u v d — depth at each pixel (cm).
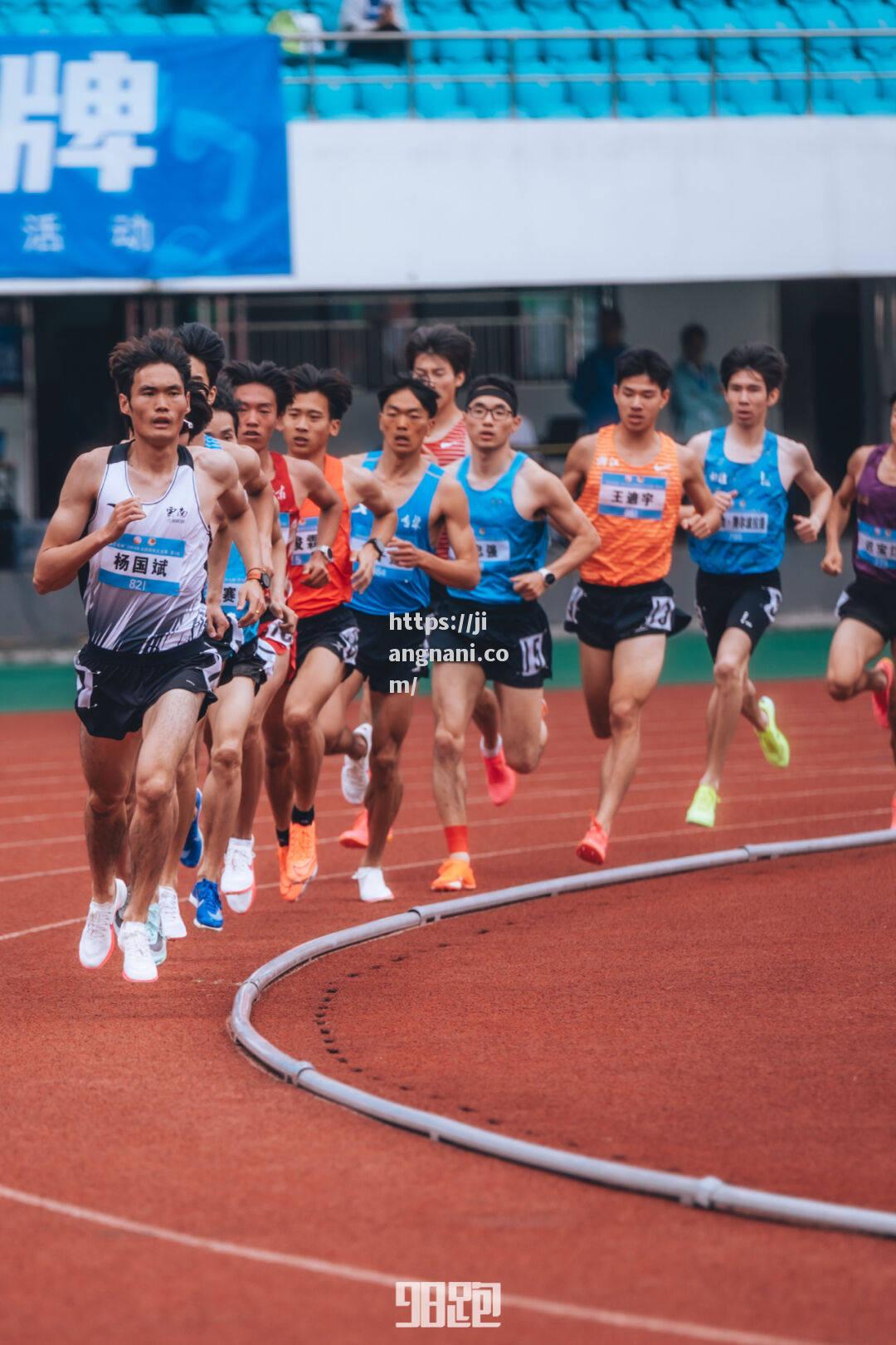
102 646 1867
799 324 7381
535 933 2338
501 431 2552
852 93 6869
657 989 2002
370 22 6556
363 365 6869
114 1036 1820
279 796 2573
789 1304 1115
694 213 5872
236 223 5531
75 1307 1120
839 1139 1455
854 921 2361
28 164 5453
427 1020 1875
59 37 5475
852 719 4747
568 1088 1611
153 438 1798
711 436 2944
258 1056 1703
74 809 3541
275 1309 1113
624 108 6706
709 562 2955
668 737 4481
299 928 2398
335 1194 1328
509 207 5794
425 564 2428
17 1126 1505
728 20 7000
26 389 6831
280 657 2444
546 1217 1277
